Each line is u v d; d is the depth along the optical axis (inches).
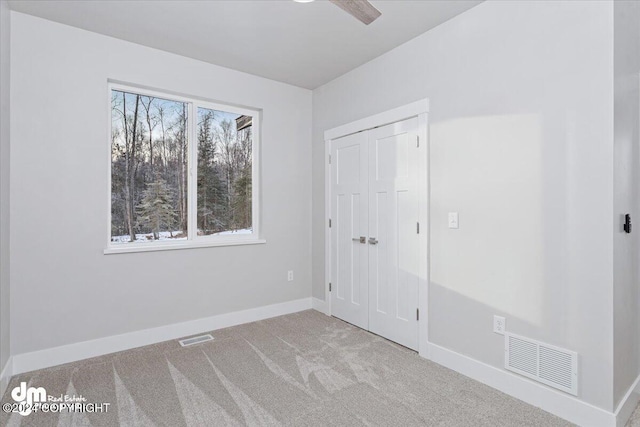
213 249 131.3
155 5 92.9
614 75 69.0
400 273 115.6
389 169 119.7
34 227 98.3
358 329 130.9
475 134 92.6
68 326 103.3
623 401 73.4
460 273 96.3
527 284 82.0
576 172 73.7
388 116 118.7
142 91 119.3
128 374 95.0
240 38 110.8
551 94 77.6
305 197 157.1
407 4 91.4
